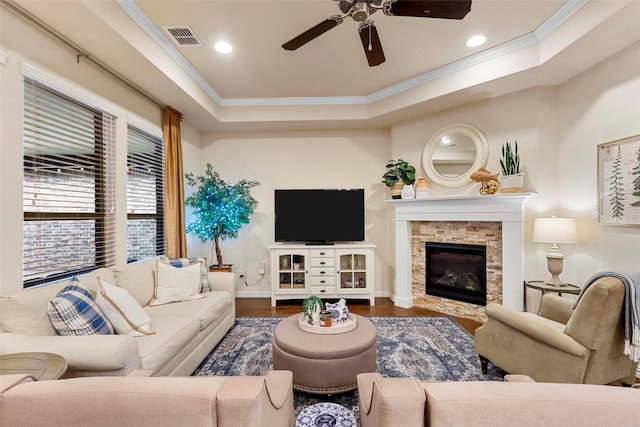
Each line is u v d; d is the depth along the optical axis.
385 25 2.45
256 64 3.08
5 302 1.57
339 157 4.50
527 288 3.03
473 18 2.38
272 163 4.52
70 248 2.30
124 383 0.74
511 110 3.19
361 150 4.48
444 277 3.76
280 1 2.16
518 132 3.14
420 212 3.74
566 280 2.91
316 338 1.99
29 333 1.59
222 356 2.49
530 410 0.66
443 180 3.64
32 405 0.72
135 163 3.06
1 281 1.76
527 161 3.08
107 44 2.22
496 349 2.06
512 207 3.04
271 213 4.51
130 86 2.87
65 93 2.19
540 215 3.01
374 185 4.47
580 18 2.21
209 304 2.59
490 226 3.29
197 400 0.70
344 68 3.18
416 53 2.90
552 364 1.71
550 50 2.50
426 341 2.77
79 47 2.24
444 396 0.69
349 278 4.09
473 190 3.45
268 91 3.76
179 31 2.52
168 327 2.05
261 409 0.75
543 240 2.66
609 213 2.48
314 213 4.22
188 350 2.12
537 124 3.02
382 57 2.24
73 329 1.62
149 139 3.30
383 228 4.47
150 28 2.43
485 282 3.33
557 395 0.68
